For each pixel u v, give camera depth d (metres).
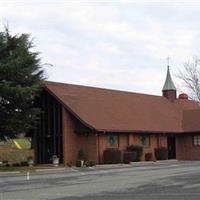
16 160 52.00
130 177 28.25
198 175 28.41
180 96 64.81
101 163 45.38
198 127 54.81
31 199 18.80
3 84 38.22
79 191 21.38
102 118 47.16
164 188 21.61
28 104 41.34
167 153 52.44
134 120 50.50
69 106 45.62
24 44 40.62
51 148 47.19
